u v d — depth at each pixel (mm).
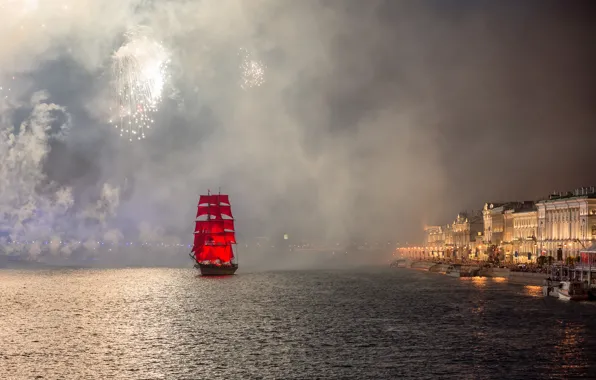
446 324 113875
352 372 81062
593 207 189125
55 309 146250
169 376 80625
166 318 129250
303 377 79375
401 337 102188
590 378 76688
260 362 86875
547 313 122000
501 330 105312
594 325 108062
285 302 156875
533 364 82625
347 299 161375
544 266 190250
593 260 143625
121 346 98438
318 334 106750
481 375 78375
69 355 92125
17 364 86812
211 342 101000
